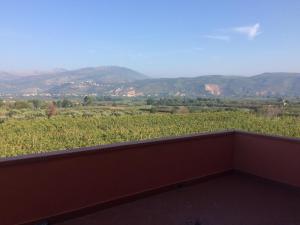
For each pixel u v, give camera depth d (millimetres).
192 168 4488
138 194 3863
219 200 3861
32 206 3010
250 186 4441
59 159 3170
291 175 4359
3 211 2836
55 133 20359
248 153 4898
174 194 4074
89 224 3143
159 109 34781
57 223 3158
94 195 3463
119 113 31406
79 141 19078
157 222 3195
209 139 4699
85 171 3375
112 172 3607
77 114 29438
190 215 3381
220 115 24844
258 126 18219
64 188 3225
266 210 3553
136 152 3820
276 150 4527
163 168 4129
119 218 3291
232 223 3199
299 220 3295
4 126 20922
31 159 2969
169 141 4160
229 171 5027
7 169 2836
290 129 16484
